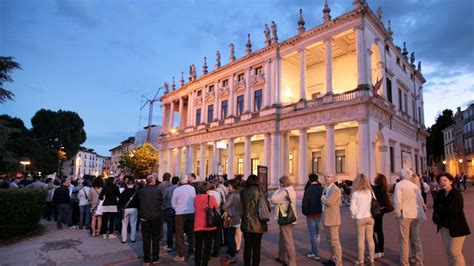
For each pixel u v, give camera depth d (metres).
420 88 48.16
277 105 36.47
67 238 13.05
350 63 36.66
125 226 12.29
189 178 11.26
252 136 39.91
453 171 74.12
